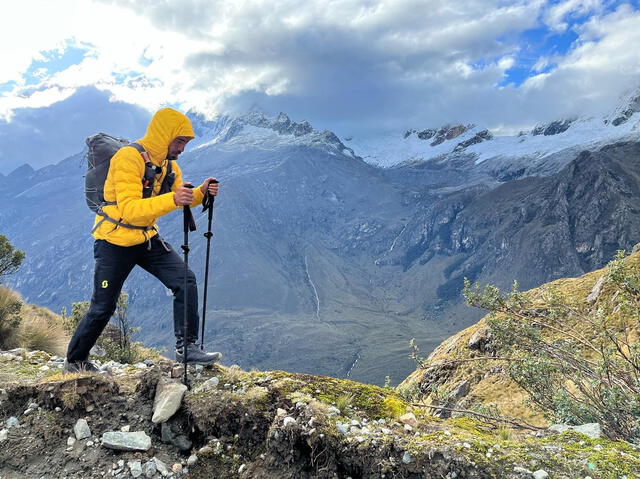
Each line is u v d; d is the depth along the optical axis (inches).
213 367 121.3
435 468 87.6
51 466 95.9
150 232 117.0
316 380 116.1
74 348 122.5
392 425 102.4
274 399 106.3
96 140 116.3
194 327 119.0
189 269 120.6
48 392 107.4
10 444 99.3
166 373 115.5
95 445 99.3
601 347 148.2
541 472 85.0
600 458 89.4
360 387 116.7
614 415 126.3
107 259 116.0
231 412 102.4
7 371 139.2
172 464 97.3
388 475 88.3
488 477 85.2
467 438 95.3
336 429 95.1
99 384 109.6
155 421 101.6
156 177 116.0
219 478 94.4
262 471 93.6
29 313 288.0
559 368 159.8
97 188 115.6
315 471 92.0
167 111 113.1
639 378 132.7
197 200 114.7
